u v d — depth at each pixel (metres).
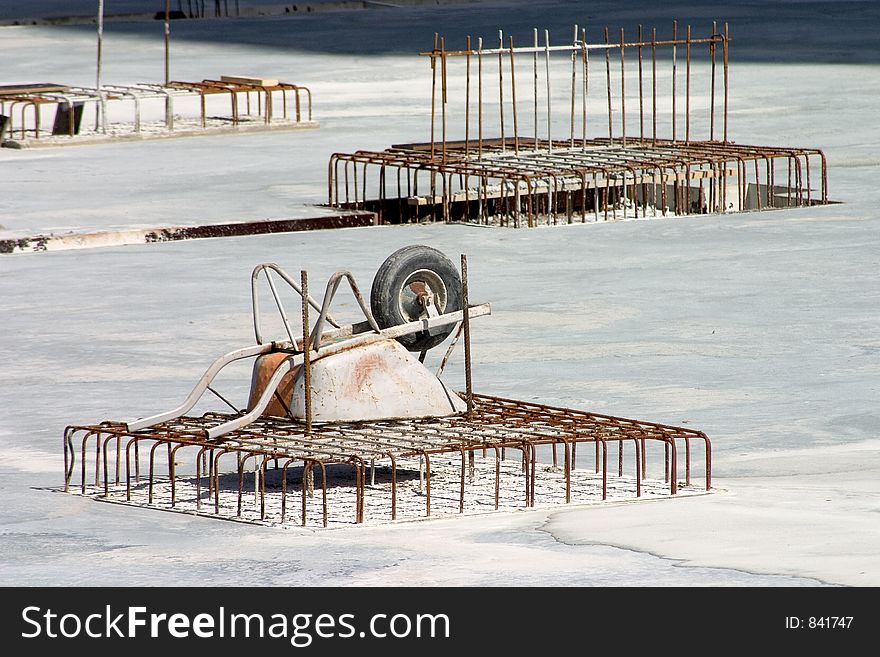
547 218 63.59
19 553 22.72
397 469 28.23
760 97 103.56
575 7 181.62
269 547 22.77
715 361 36.88
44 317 44.34
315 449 25.09
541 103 102.69
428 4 192.12
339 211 63.09
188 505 25.62
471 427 26.72
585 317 42.75
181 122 95.69
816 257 52.19
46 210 64.00
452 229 60.97
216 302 46.12
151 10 183.88
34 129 93.69
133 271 52.06
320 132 91.50
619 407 32.31
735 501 25.06
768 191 65.62
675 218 62.34
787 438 29.66
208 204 65.44
